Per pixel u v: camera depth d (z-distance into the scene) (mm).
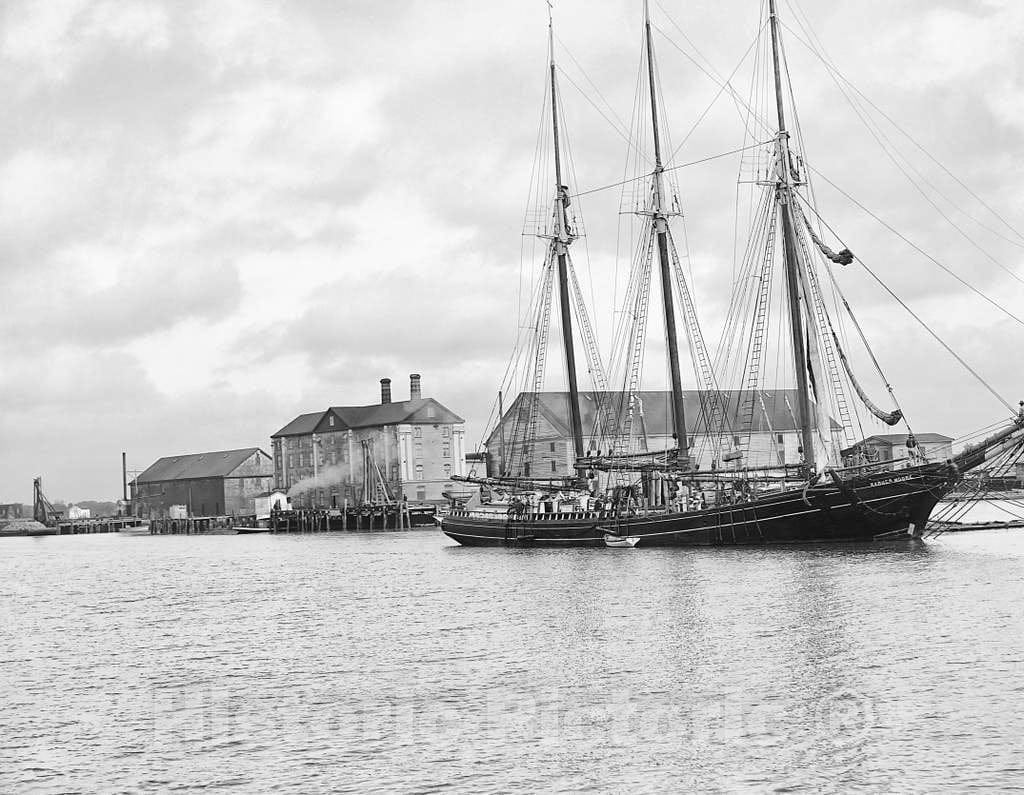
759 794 26828
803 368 88125
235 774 30578
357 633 53906
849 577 62375
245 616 64188
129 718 37594
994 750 28766
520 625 52812
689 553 85938
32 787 30422
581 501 110000
